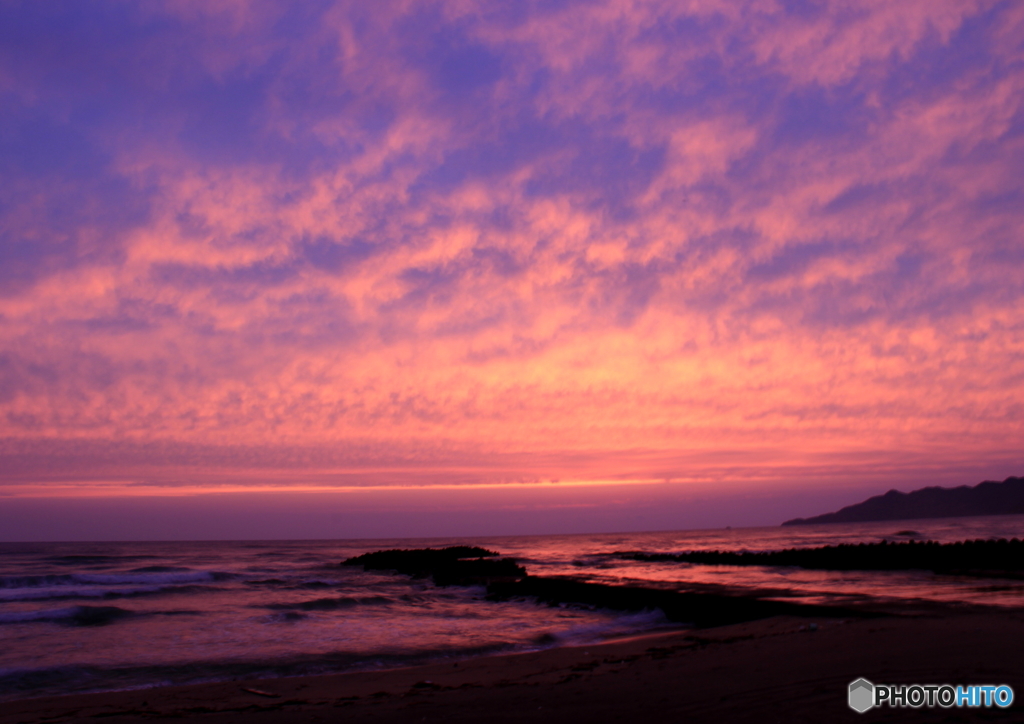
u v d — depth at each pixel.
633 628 18.38
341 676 12.22
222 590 32.19
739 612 17.28
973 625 10.50
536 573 38.28
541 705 7.55
